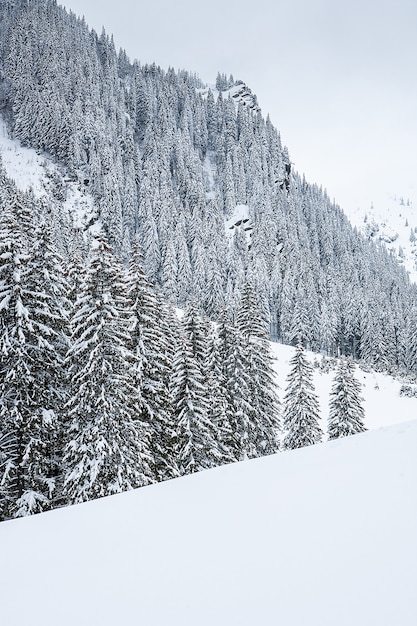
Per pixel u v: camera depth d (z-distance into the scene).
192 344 26.53
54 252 18.19
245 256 111.19
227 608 4.18
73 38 177.62
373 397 56.88
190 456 22.42
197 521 6.68
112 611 4.50
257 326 30.50
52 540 6.98
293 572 4.62
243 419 27.72
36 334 16.91
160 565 5.38
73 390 18.38
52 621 4.50
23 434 16.62
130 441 17.77
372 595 3.97
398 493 6.20
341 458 8.63
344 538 5.17
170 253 91.12
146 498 8.54
